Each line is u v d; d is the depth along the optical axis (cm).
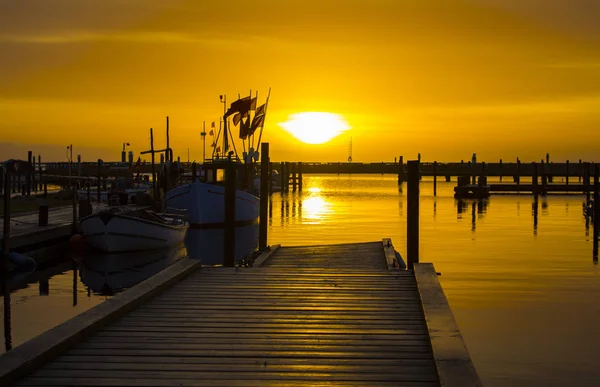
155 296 1248
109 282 2362
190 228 4284
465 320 1623
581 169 10062
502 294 1930
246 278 1416
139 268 2723
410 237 1767
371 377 828
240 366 868
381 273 1476
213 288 1317
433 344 903
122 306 1111
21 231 2794
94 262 2872
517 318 1644
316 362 884
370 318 1097
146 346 948
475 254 2794
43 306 1892
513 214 4969
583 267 2436
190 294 1265
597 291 1973
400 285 1345
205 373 841
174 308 1160
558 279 2175
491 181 12788
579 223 4247
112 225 3047
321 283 1364
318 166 17462
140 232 3136
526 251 2895
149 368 858
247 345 955
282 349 938
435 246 3075
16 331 1586
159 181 5209
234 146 4659
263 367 865
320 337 993
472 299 1862
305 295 1258
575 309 1739
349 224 4400
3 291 2148
